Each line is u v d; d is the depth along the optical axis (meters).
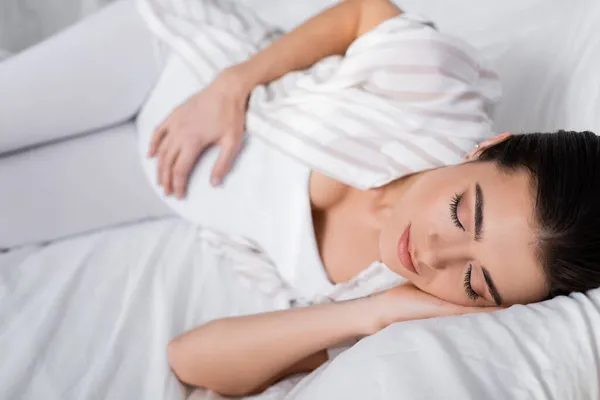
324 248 0.90
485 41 1.17
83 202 0.99
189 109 0.93
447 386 0.58
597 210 0.68
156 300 0.88
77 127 0.99
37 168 0.97
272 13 1.29
